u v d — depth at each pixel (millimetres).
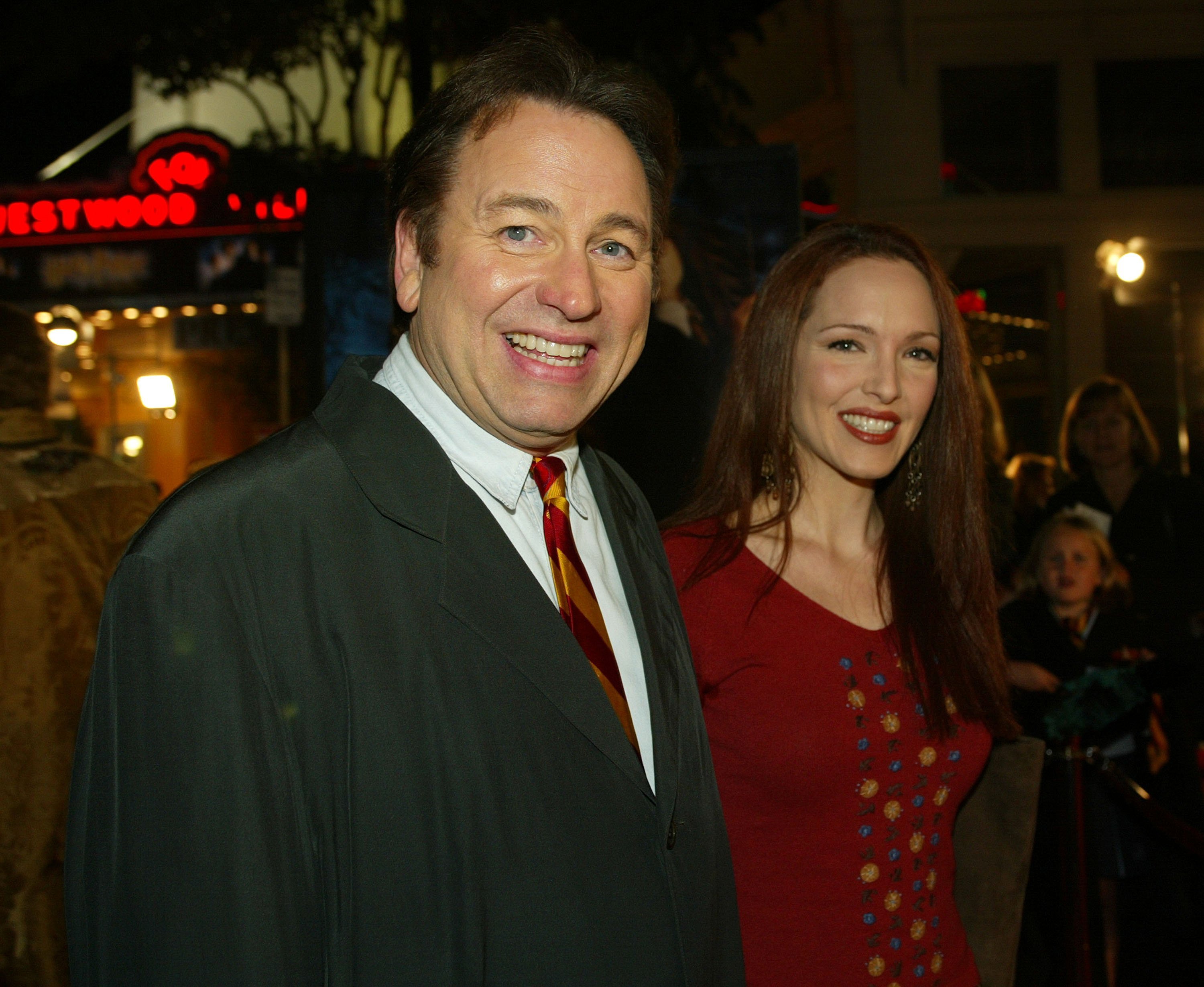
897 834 1610
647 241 1175
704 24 7105
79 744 947
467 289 1094
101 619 931
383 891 945
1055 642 2965
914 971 1586
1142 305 8828
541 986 1002
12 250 12703
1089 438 3883
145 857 862
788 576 1760
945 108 8883
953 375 1826
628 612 1328
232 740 883
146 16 7371
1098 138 8852
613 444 2797
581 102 1113
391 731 967
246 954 860
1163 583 3467
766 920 1565
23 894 2078
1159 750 2898
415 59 5211
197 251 12383
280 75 8094
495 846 1000
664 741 1204
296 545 976
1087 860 2594
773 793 1595
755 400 1823
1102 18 8727
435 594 1038
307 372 3055
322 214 3037
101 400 14531
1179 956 2795
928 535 1828
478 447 1166
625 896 1072
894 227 1810
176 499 953
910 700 1662
